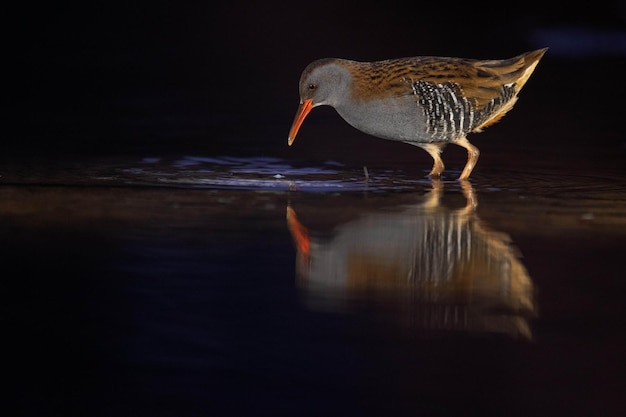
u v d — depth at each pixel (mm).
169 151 16062
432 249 11141
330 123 18844
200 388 8258
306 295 9953
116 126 17750
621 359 8750
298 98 20500
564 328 9297
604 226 12070
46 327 9203
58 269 10406
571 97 20719
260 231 11719
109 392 8234
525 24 25562
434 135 14773
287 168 15195
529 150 16844
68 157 15344
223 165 15195
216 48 23406
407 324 9344
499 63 14875
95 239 11320
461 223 12109
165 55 22812
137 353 8812
